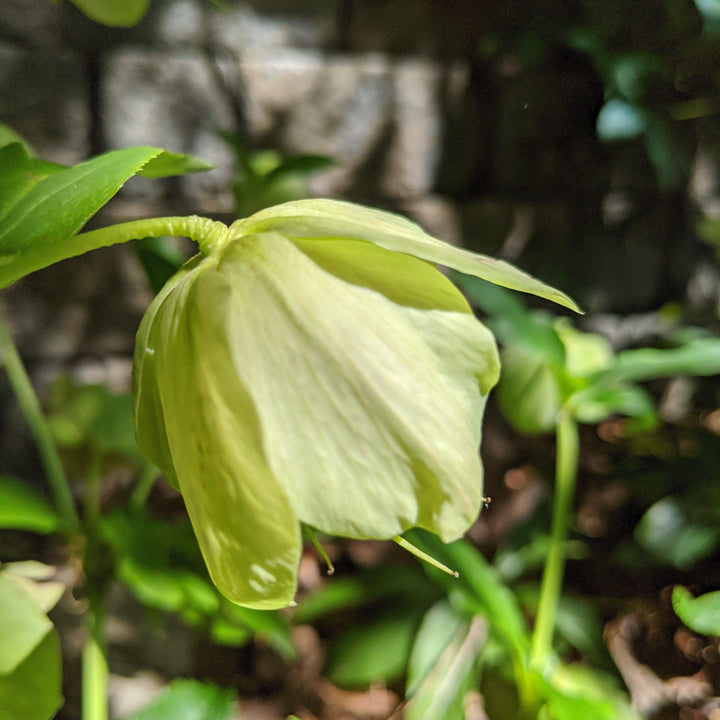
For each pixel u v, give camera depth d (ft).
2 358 1.29
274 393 0.43
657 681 1.35
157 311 0.45
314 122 1.41
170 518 1.33
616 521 1.60
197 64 1.32
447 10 1.44
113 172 0.43
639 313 1.71
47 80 1.24
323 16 1.38
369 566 1.47
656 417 1.46
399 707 1.31
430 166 1.49
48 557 1.21
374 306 0.44
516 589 1.42
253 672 1.34
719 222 1.58
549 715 0.95
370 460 0.43
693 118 1.57
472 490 0.43
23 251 0.42
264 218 0.46
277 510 0.42
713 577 1.52
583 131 1.56
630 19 1.49
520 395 1.07
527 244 1.58
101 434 0.90
